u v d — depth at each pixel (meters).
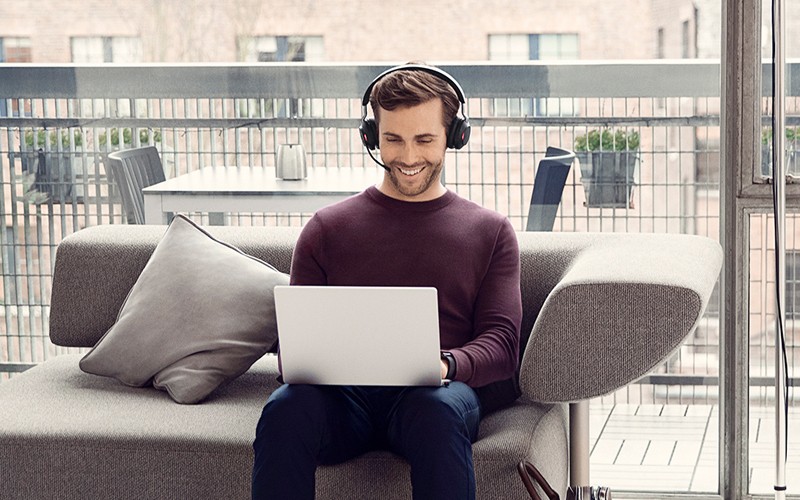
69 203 3.31
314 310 2.14
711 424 3.11
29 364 3.38
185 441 2.29
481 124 3.12
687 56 3.01
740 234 2.99
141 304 2.71
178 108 3.22
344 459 2.23
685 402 3.12
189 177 3.24
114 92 3.24
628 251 2.51
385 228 2.46
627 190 3.09
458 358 2.25
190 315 2.65
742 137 2.96
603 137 3.08
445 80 2.44
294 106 3.17
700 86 3.02
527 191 3.12
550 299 2.26
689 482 3.14
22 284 3.37
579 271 2.35
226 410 2.47
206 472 2.29
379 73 3.14
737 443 3.07
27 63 3.26
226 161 3.22
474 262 2.44
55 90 3.27
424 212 2.47
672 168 3.06
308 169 3.19
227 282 2.70
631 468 3.16
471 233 2.46
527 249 2.72
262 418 2.12
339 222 2.48
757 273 3.02
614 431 3.16
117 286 2.87
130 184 3.27
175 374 2.57
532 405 2.45
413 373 2.16
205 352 2.60
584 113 3.08
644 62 3.04
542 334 2.25
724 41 2.97
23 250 3.35
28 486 2.35
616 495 3.17
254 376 2.75
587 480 2.43
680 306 2.18
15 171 3.32
